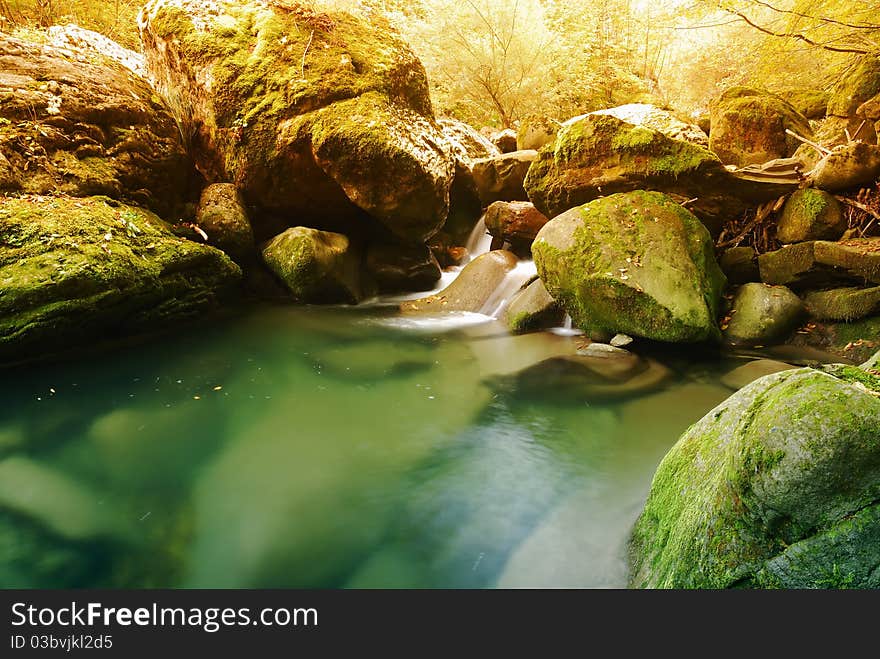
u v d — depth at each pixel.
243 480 3.31
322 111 6.87
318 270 7.06
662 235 5.30
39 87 5.77
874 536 1.33
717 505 1.64
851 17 6.62
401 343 5.93
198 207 7.15
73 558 2.59
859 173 5.28
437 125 8.30
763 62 8.38
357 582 2.46
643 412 4.13
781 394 1.50
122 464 3.45
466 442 3.78
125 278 5.07
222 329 6.22
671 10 9.27
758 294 5.36
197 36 7.09
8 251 4.55
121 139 6.33
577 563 2.46
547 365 5.11
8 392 4.30
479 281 7.38
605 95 16.56
